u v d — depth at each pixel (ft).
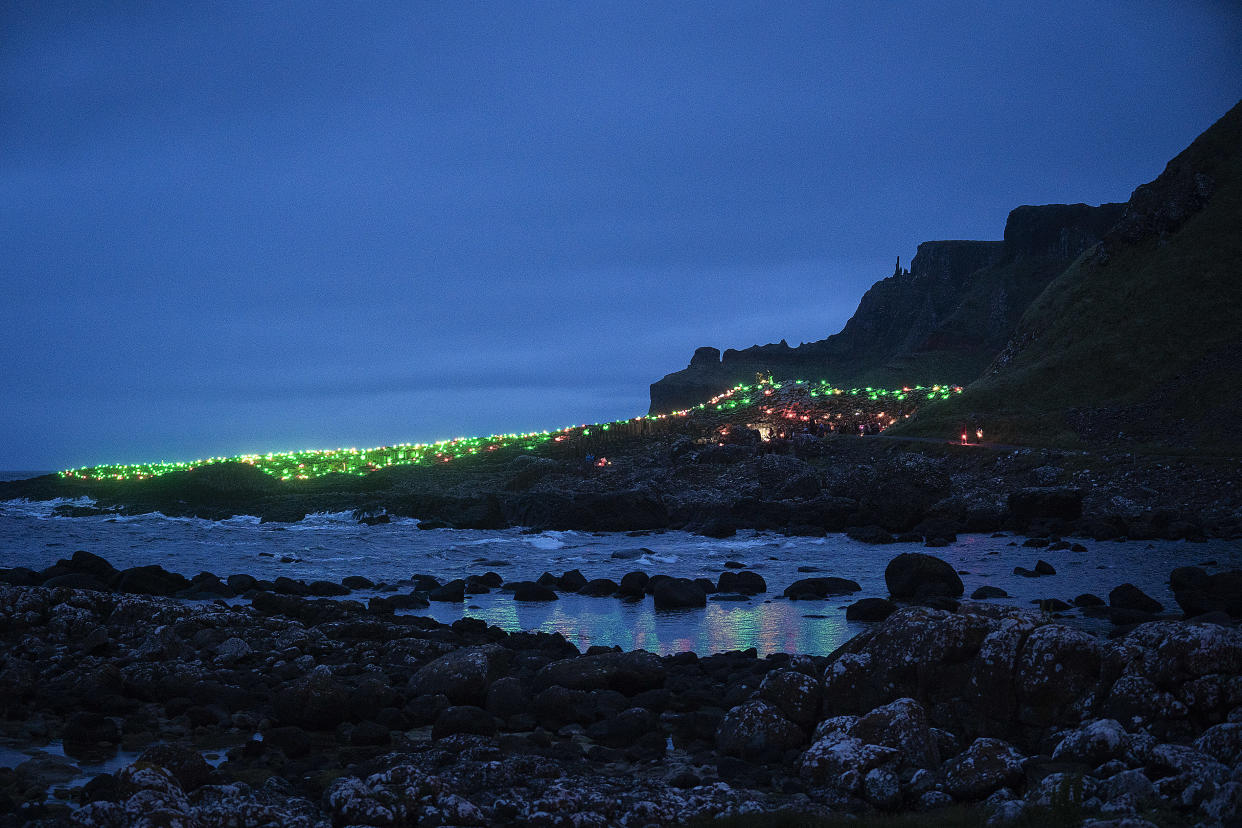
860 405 324.60
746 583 110.93
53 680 57.36
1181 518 168.55
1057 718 41.11
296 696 51.11
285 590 111.75
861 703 45.01
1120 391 267.18
